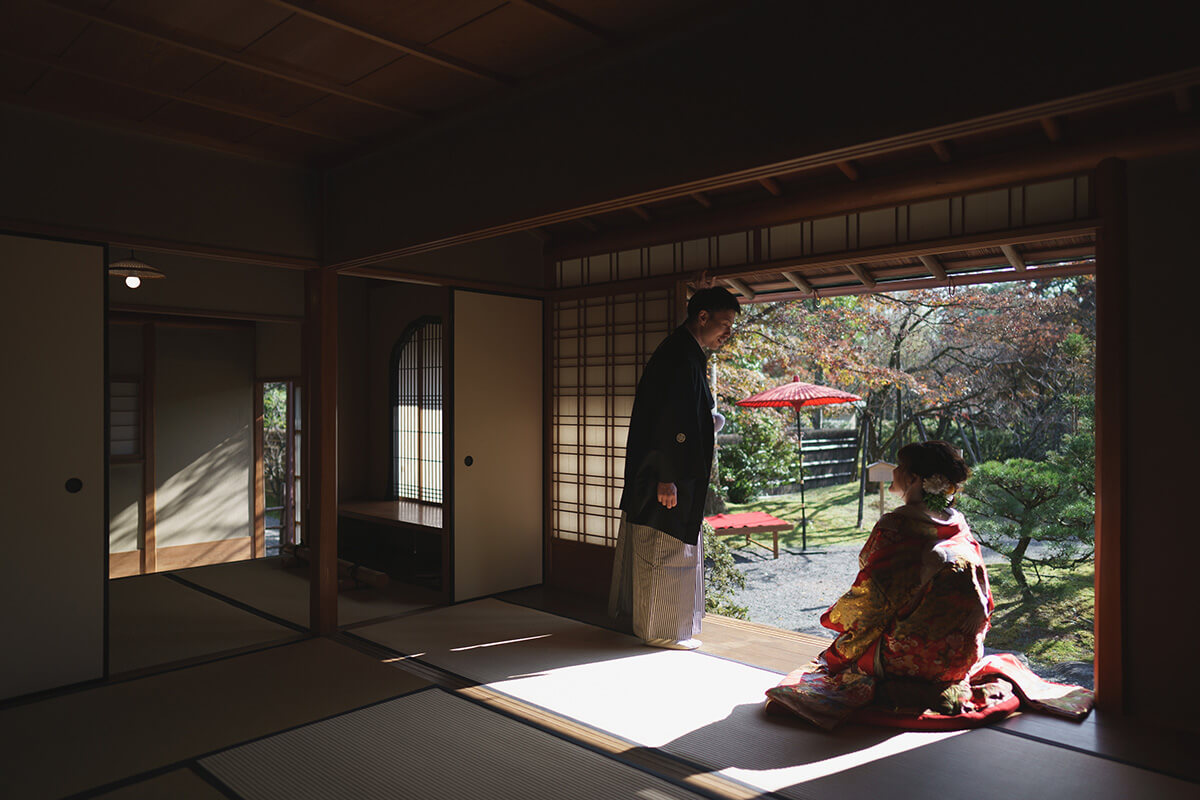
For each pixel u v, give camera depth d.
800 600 6.48
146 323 6.86
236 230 3.47
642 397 3.50
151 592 4.66
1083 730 2.45
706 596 5.34
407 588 4.69
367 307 6.61
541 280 4.75
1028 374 8.48
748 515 7.52
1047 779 2.12
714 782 2.14
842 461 10.84
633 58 2.36
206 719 2.64
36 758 2.34
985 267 3.46
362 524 5.95
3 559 2.86
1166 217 2.50
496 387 4.46
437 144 3.11
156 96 2.88
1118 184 2.56
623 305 4.25
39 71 2.65
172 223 3.27
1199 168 2.44
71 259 3.01
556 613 4.05
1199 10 1.38
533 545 4.66
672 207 4.02
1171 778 2.12
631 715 2.65
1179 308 2.47
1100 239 2.60
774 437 9.71
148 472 6.88
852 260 3.29
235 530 7.44
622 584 3.85
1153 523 2.52
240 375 7.51
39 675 2.92
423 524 5.06
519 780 2.17
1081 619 5.53
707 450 3.45
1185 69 1.39
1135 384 2.54
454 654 3.37
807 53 1.93
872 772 2.19
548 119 2.63
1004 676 2.74
